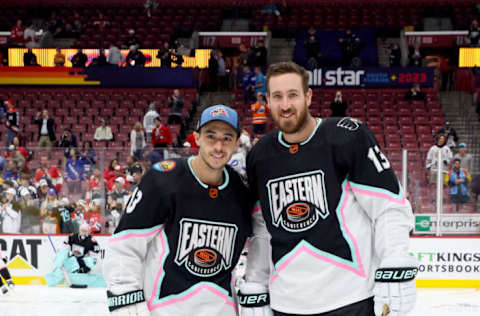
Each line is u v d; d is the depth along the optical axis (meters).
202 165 2.48
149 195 2.47
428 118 14.64
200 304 2.51
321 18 22.05
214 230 2.52
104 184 7.93
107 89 16.28
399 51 16.59
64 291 7.69
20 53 17.88
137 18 22.03
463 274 7.73
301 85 2.40
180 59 16.62
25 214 8.08
